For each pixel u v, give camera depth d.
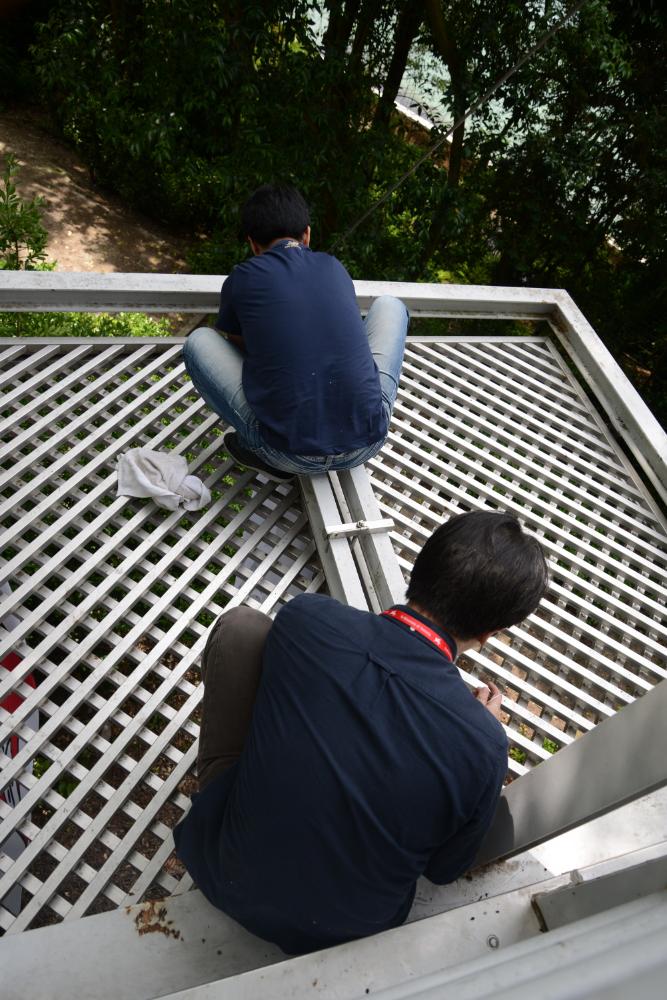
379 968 1.13
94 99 8.34
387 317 2.38
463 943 1.21
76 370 2.66
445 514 2.63
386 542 2.16
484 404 3.19
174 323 7.86
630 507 2.86
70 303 2.66
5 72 9.92
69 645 2.05
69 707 1.87
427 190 7.65
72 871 1.67
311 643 1.10
